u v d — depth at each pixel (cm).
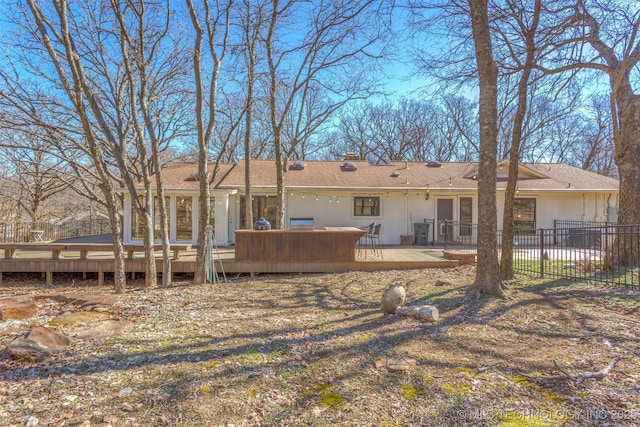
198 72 730
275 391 273
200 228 780
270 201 1388
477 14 542
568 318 441
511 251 688
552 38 712
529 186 1416
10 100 713
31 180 2100
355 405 253
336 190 1395
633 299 521
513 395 260
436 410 245
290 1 973
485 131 545
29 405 251
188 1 704
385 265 904
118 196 1380
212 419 237
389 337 384
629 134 768
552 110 1858
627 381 277
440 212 1434
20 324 425
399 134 2995
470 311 475
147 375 297
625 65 632
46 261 914
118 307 531
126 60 766
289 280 793
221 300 588
